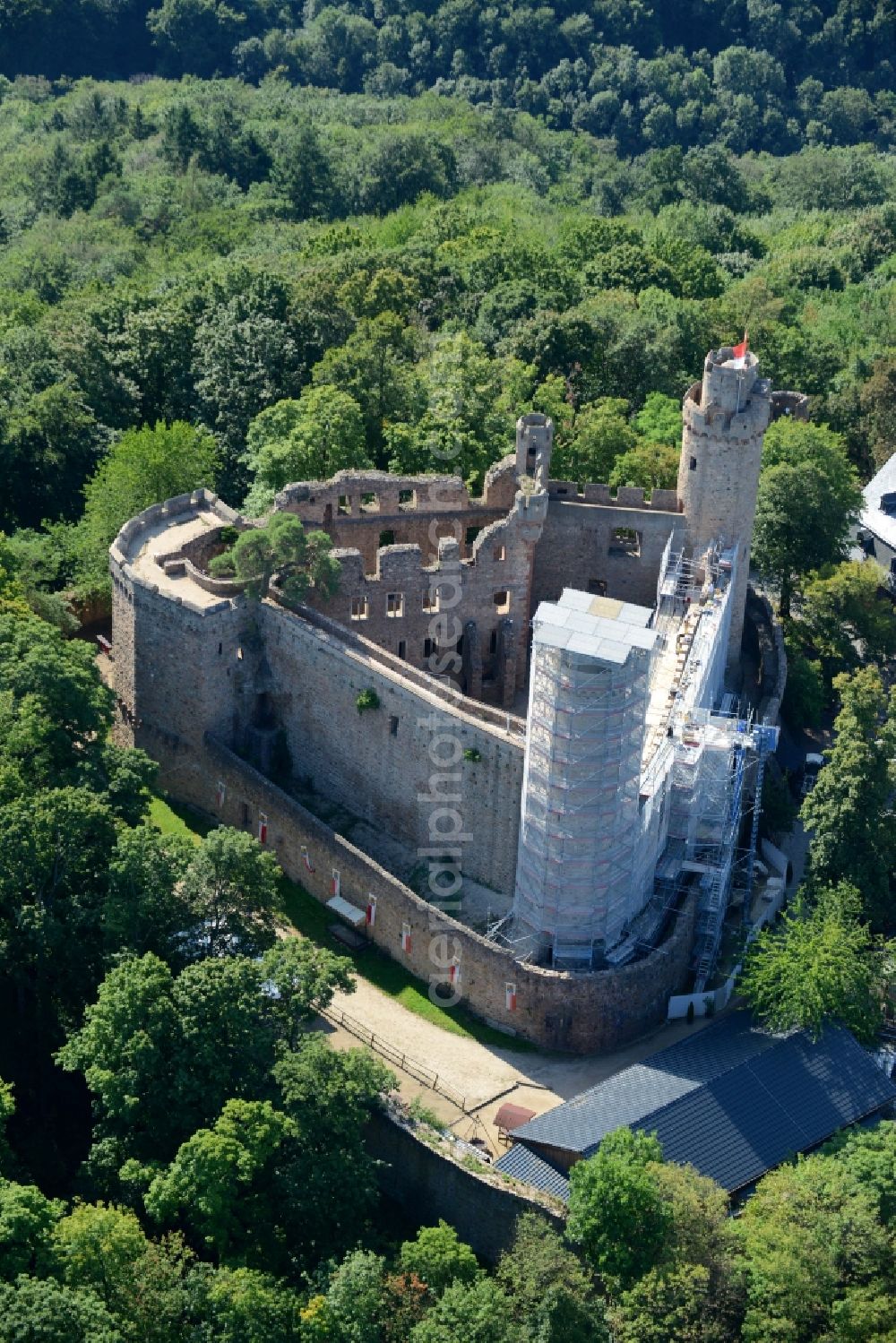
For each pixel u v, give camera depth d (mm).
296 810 142875
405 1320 104312
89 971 123062
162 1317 102562
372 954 137625
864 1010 129625
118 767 134750
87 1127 122438
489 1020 132125
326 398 179375
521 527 162125
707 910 137750
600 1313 106438
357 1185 111188
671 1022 134000
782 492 181250
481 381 190375
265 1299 102812
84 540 173375
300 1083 111750
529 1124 119312
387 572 158125
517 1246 107750
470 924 138625
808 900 143500
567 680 121938
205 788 151000
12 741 131250
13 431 183750
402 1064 127562
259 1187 111125
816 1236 110188
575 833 127062
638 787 128625
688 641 152875
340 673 145125
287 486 163625
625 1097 121188
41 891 124875
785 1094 123062
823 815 143750
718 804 140375
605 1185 108812
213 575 153375
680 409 198000
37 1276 101375
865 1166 115250
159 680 152000
